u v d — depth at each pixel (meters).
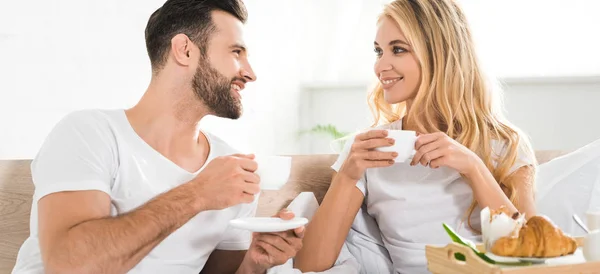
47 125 3.40
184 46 1.43
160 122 1.44
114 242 1.19
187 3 1.45
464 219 1.58
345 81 5.07
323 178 1.85
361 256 1.71
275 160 1.30
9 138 3.21
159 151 1.44
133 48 3.88
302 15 5.17
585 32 4.11
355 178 1.53
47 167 1.30
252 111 4.88
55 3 3.42
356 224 1.74
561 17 4.16
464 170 1.44
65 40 3.48
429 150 1.40
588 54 4.11
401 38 1.66
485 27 4.34
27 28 3.29
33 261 1.33
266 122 5.05
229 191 1.25
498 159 1.62
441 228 1.60
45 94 3.38
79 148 1.32
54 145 1.33
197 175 1.29
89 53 3.61
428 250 1.08
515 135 1.65
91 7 3.62
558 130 4.20
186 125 1.46
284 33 5.17
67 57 3.49
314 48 5.20
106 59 3.71
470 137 1.62
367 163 1.46
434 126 1.64
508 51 4.30
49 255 1.19
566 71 4.16
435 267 1.06
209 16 1.46
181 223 1.25
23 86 3.28
